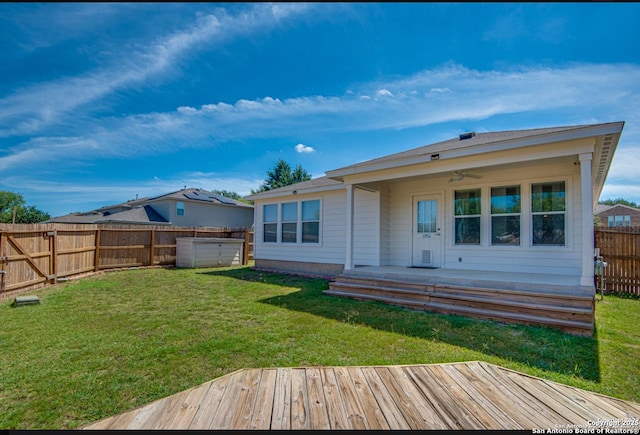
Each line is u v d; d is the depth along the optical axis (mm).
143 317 5148
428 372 2861
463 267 7215
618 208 31234
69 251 8641
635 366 3301
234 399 2338
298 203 10141
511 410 2215
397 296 6098
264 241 11094
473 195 7168
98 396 2721
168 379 3025
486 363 3094
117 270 10695
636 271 7461
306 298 6566
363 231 8523
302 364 3350
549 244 6270
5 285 6414
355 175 7301
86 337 4164
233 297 6699
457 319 5004
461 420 2076
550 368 3256
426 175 6766
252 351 3691
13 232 6629
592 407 2271
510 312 4941
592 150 4699
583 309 4480
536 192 6414
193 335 4254
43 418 2406
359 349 3758
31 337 4160
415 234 8000
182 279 9117
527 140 5062
